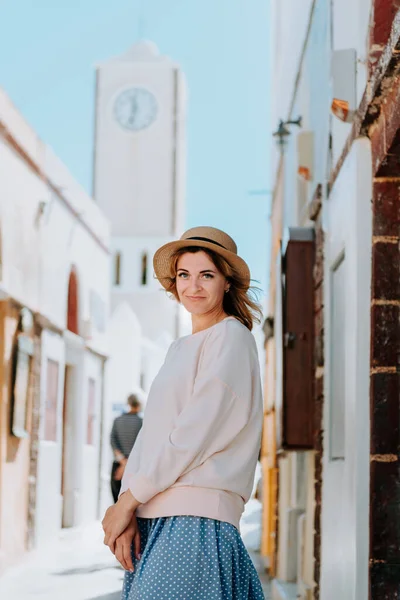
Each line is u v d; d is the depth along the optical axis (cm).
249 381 299
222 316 324
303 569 780
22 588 942
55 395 1490
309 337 720
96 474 1916
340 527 530
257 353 309
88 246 1809
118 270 5597
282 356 719
